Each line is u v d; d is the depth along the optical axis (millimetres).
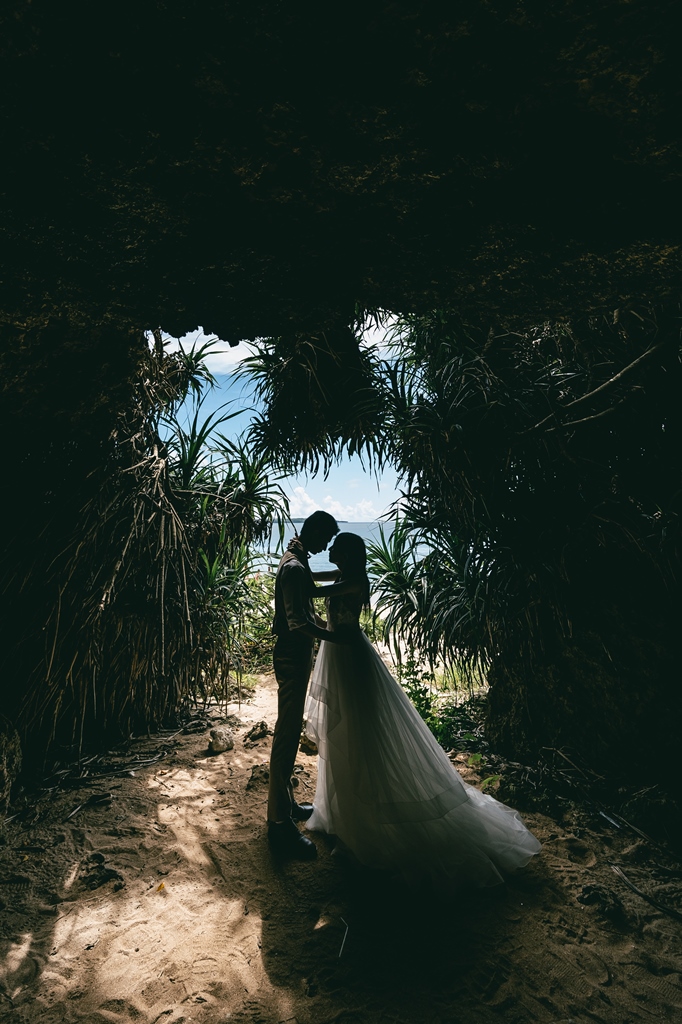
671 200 1461
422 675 5242
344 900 2598
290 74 1235
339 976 2191
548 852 2938
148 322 2102
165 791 3432
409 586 4531
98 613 3311
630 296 1832
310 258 1770
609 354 3428
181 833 3053
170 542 3770
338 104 1293
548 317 2035
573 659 3672
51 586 3266
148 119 1316
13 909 2461
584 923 2473
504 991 2143
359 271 1851
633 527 3418
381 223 1637
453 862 2658
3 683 3299
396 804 2684
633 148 1344
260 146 1390
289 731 2971
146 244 1680
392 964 2250
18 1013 1987
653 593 3520
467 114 1314
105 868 2732
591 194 1471
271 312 2051
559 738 3736
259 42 1170
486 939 2377
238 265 1795
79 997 2061
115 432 3580
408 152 1400
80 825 3062
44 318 1970
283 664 2992
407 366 3996
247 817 3223
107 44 1171
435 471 3758
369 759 2744
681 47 1125
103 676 3715
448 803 2744
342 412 3930
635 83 1202
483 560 3967
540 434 3428
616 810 3242
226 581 4746
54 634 3275
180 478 4406
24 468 3205
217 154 1404
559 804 3303
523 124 1326
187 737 4145
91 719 3936
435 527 4293
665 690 3426
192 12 1117
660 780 3400
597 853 2928
